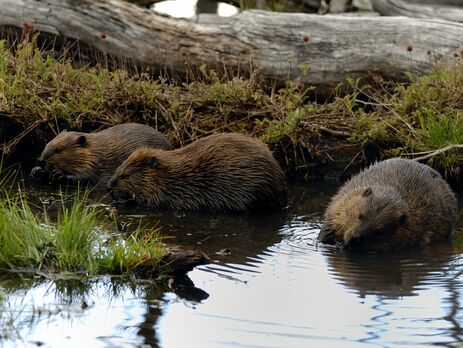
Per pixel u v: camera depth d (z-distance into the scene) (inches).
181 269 416.8
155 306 376.8
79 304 376.2
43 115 630.5
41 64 668.1
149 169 550.6
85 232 425.1
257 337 347.6
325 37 709.9
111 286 397.4
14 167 624.1
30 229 426.0
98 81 655.8
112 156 597.3
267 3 920.9
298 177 625.9
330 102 716.0
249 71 716.0
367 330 356.5
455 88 642.2
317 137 629.3
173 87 673.0
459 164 602.5
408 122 627.2
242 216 532.1
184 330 352.8
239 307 378.3
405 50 700.0
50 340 341.4
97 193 577.9
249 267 430.6
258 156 547.2
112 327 354.3
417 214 478.6
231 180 542.6
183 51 721.6
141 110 650.2
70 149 589.3
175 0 1038.4
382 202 466.9
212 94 649.0
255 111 647.1
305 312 374.3
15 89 634.2
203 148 554.6
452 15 792.3
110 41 730.8
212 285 403.2
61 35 735.1
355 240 458.0
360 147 625.6
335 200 494.0
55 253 415.5
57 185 587.5
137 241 446.9
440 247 477.4
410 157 613.6
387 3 821.9
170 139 633.0
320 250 462.9
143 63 729.6
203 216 530.6
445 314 373.7
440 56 695.7
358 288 404.2
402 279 418.6
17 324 355.3
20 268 407.8
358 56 705.0
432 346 340.5
